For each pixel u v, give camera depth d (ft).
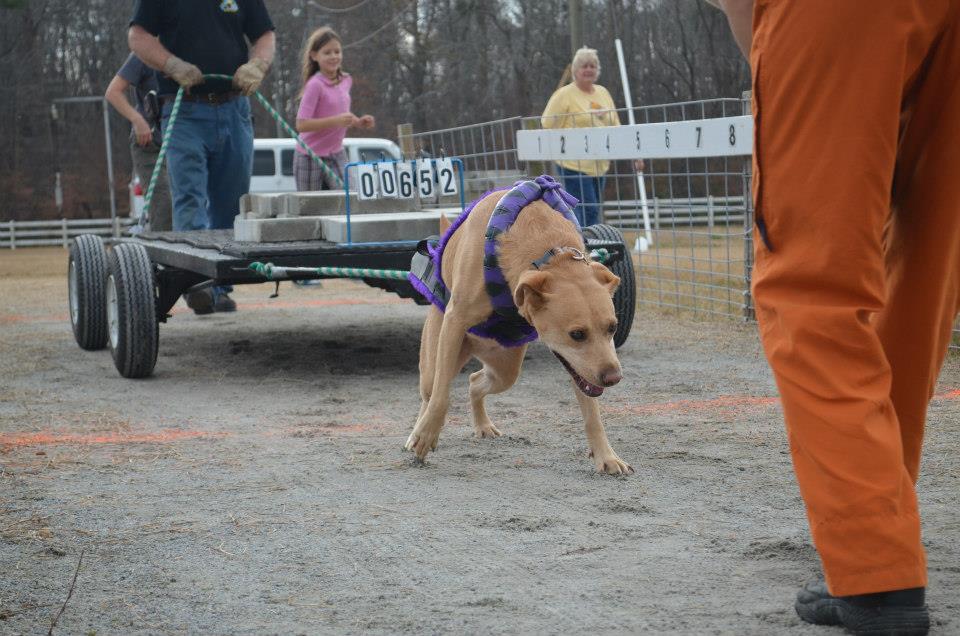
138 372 20.76
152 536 10.66
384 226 20.15
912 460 8.11
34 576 9.46
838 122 7.09
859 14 6.93
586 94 33.88
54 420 16.92
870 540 6.97
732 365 21.04
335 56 32.14
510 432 15.62
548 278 11.58
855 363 7.23
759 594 8.50
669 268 29.99
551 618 8.16
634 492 12.03
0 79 109.91
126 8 105.81
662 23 88.07
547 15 94.38
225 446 14.92
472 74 97.40
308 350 24.54
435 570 9.45
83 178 115.55
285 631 8.07
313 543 10.34
